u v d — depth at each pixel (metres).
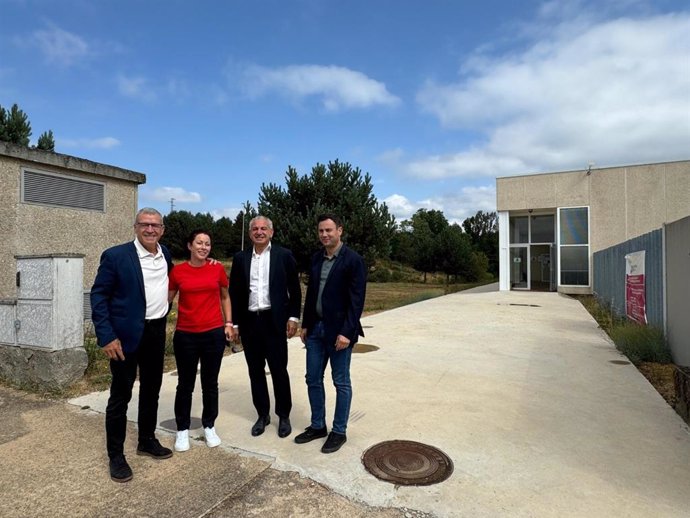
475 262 39.69
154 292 3.19
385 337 8.20
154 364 3.24
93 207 8.74
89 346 5.73
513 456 3.28
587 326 9.64
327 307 3.47
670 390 4.99
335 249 3.51
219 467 3.11
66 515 2.54
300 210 16.06
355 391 4.81
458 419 4.00
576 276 19.59
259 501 2.70
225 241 55.44
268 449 3.40
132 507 2.62
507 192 21.05
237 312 3.74
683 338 6.00
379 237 15.86
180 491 2.80
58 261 4.84
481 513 2.58
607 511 2.59
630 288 9.96
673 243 6.45
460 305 14.54
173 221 52.75
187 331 3.36
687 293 5.84
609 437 3.62
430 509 2.62
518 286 22.11
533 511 2.59
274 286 3.65
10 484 2.87
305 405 4.42
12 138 15.36
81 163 8.35
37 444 3.47
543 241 21.53
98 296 2.99
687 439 3.59
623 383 5.14
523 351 6.91
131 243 3.18
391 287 32.38
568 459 3.23
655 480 2.94
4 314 5.16
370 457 3.25
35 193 7.71
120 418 3.02
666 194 18.27
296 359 6.44
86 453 3.31
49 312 4.81
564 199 19.89
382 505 2.67
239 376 5.51
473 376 5.43
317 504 2.67
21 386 4.91
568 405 4.38
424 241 39.53
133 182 9.59
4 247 7.24
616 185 19.02
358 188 16.02
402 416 4.07
